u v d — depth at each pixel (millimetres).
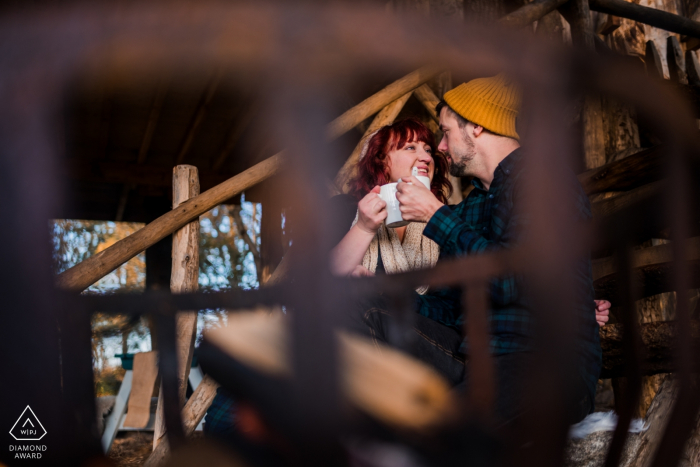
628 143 3695
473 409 586
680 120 555
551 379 517
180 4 377
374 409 573
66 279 2082
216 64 400
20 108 390
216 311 461
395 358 596
